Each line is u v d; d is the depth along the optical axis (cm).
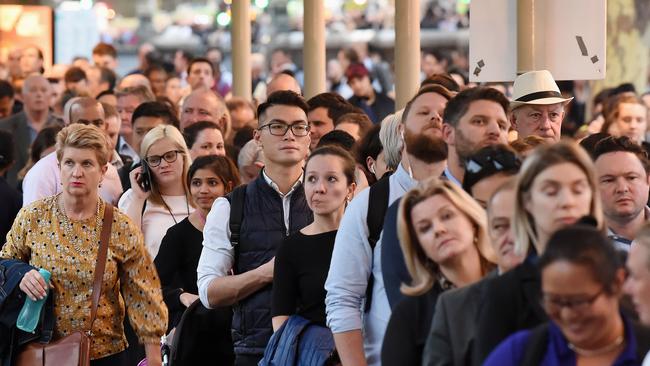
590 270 923
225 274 1577
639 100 2647
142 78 3419
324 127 2195
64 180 1570
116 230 1589
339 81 4978
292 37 6869
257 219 1577
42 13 4222
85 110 2330
